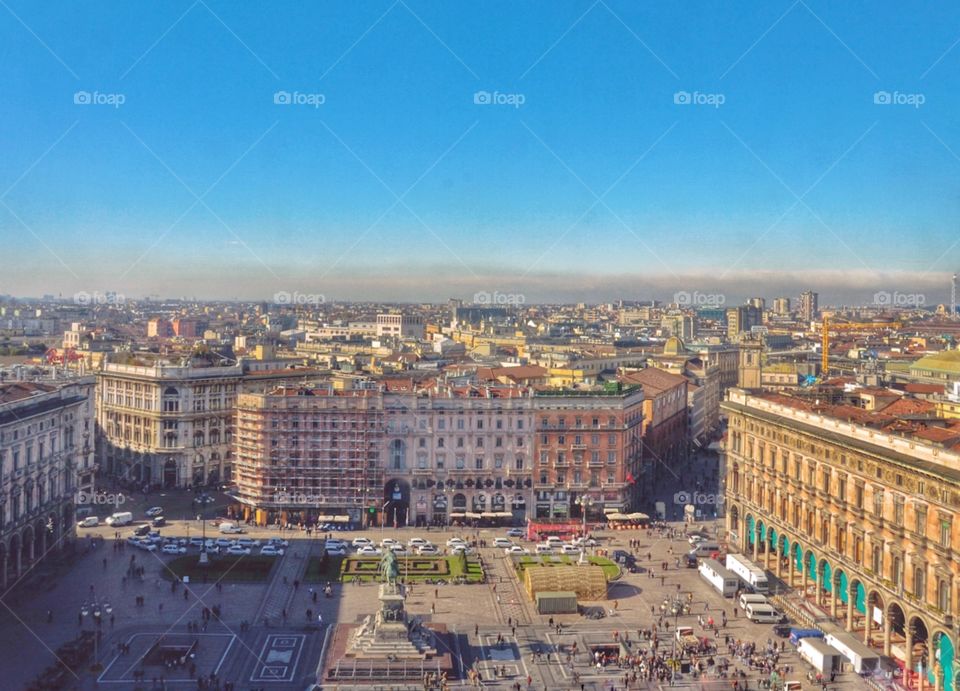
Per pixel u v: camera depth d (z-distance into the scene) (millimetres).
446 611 162375
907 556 133500
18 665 131125
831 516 157250
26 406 174750
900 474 136125
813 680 132875
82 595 164375
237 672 132500
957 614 121438
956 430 145500
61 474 191000
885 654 139125
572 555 199250
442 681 130500
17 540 168375
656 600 170375
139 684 127000
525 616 160625
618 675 134500
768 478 184625
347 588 173375
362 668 133000
